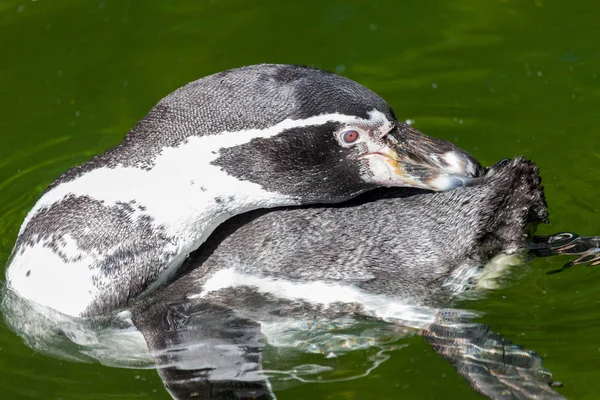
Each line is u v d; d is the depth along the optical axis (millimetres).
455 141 15258
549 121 15539
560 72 16594
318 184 11258
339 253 11039
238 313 11055
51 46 17406
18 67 16938
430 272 10961
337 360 10953
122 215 11148
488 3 18453
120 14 18250
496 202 10953
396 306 10938
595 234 12898
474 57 17062
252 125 10906
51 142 15469
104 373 11094
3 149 15344
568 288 11617
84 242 11203
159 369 10523
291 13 18312
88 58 17141
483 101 16094
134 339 11188
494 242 11078
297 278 11023
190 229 11219
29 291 11516
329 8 18422
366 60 17062
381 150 11102
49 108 16125
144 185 11172
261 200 11328
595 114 15609
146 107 16078
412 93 16328
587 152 14805
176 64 16938
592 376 10562
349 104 10859
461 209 11039
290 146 10945
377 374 10773
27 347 11570
